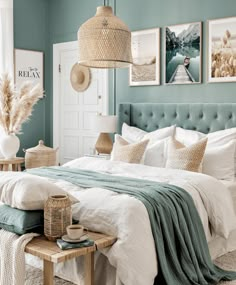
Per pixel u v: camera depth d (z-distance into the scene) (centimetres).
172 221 313
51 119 700
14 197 283
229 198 379
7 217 286
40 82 687
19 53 654
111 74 612
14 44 648
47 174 405
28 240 269
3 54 621
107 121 551
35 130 689
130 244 277
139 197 309
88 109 651
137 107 568
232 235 388
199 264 321
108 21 388
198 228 331
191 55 519
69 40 664
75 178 382
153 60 556
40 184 287
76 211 309
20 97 579
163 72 548
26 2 659
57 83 691
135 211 290
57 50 685
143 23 566
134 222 285
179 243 312
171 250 301
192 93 523
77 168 447
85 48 392
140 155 461
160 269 293
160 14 548
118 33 388
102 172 418
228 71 488
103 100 627
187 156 423
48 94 698
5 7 619
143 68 568
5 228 289
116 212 290
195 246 320
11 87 563
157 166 461
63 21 670
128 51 400
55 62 689
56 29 682
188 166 420
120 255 273
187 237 315
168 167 433
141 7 567
